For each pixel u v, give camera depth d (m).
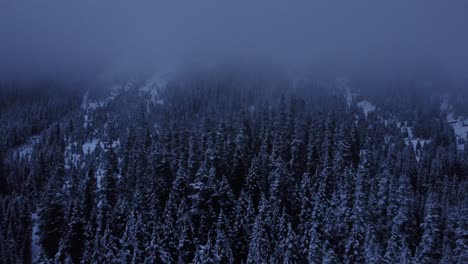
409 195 60.34
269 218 61.66
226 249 54.47
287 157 91.44
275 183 70.50
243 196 68.38
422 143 156.38
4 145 168.12
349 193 62.25
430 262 51.75
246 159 89.62
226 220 64.38
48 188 81.31
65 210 80.00
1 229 83.50
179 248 58.91
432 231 53.94
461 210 57.41
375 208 60.78
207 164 84.25
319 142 96.06
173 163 87.19
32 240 83.31
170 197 69.88
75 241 68.50
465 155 116.75
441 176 90.31
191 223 63.56
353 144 93.81
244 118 113.56
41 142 169.50
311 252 52.44
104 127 188.50
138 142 102.81
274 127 106.44
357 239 55.03
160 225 65.56
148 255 56.69
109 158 105.00
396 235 52.28
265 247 54.28
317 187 74.25
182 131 111.19
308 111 133.12
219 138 92.31
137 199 75.25
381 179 64.38
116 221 70.12
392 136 152.12
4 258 75.94
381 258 49.06
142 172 88.25
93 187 88.12
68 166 135.62
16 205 91.56
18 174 117.12
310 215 63.69
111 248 59.97
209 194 69.38
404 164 91.00
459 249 51.47
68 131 184.50
